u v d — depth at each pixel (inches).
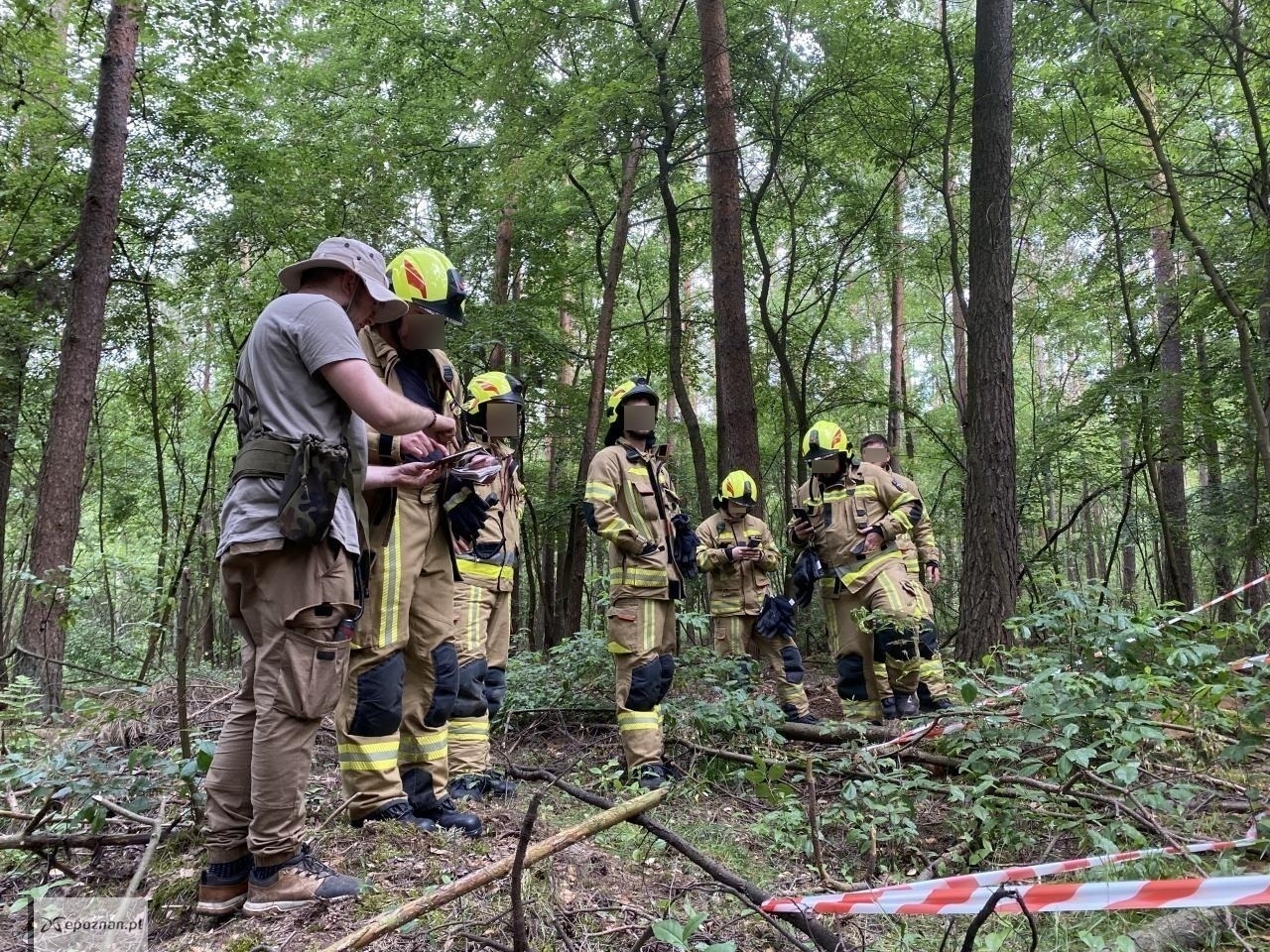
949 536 581.6
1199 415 378.3
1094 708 120.6
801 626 445.1
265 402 87.6
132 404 540.7
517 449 202.4
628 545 159.5
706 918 93.7
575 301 629.3
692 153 416.8
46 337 389.7
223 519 86.6
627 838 121.3
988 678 164.6
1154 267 430.0
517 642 372.8
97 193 287.6
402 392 118.7
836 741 180.4
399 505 116.0
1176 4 281.6
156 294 451.2
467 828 115.2
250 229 430.6
